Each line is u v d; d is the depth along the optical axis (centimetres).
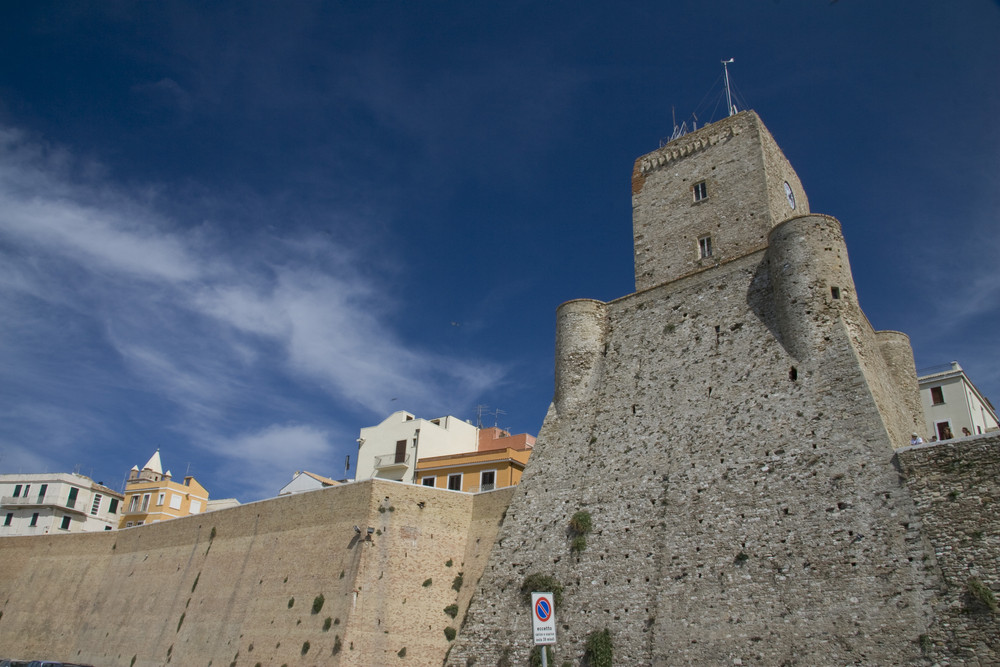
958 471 2791
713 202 4678
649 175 5100
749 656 2950
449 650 4125
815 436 3275
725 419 3659
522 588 3881
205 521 5844
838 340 3456
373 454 6750
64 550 7025
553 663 3506
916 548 2755
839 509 3025
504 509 4547
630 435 4019
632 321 4494
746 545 3206
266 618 4681
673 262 4688
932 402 6100
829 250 3678
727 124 4838
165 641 5412
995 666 2416
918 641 2592
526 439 6669
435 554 4528
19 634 6650
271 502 5288
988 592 2522
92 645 6069
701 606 3188
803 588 2950
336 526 4653
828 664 2750
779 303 3731
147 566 6181
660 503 3628
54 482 9519
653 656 3212
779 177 4769
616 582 3541
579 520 3853
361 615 4188
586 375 4472
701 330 4094
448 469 6088
